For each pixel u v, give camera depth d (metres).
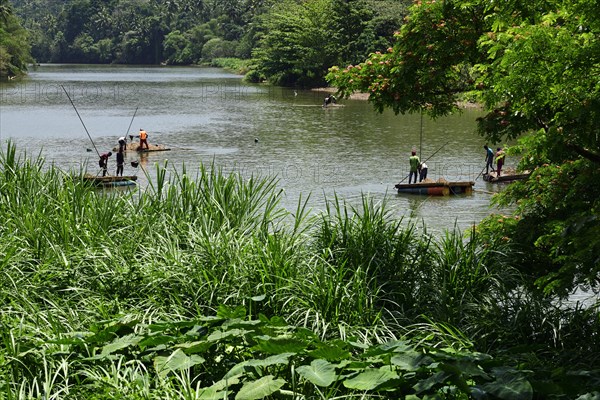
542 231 10.28
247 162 35.19
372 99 11.59
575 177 10.12
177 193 11.13
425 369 6.13
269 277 8.40
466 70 11.56
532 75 8.03
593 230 7.88
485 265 9.66
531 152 10.36
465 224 22.97
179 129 49.62
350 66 11.75
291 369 6.52
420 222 23.16
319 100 76.75
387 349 6.46
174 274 8.45
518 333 8.44
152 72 149.88
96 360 6.61
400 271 9.27
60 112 61.44
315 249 9.70
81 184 11.08
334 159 36.41
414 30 11.13
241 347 7.10
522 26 8.12
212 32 194.12
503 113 10.55
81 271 8.79
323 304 8.10
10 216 10.16
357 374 6.27
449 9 10.88
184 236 9.81
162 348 6.69
